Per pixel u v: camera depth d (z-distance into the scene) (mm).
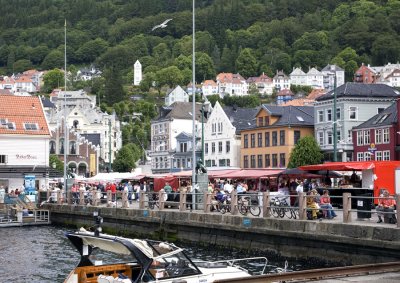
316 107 112062
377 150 99625
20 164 88438
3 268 38469
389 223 33812
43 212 71000
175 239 48500
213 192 52500
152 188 77562
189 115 150125
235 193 43156
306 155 103125
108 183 80312
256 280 20641
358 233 32438
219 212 45844
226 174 64000
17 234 59094
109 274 24000
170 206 54938
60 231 62188
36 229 64750
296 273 21484
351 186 51531
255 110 134250
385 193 36750
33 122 90812
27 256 43781
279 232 37562
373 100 107500
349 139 106312
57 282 33812
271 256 38625
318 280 21172
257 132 118875
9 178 85000
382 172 47312
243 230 40719
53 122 186625
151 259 22469
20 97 93812
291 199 49656
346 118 106438
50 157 143125
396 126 96125
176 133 147625
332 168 50781
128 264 24281
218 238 43562
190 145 137875
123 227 56344
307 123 113312
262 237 39469
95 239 23719
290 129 111562
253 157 119938
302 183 53531
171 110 150375
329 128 108688
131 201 64250
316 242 35188
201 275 23312
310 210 38031
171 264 22906
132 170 154375
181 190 52094
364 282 20688
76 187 77188
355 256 32656
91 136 187750
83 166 153500
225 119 127312
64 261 41406
